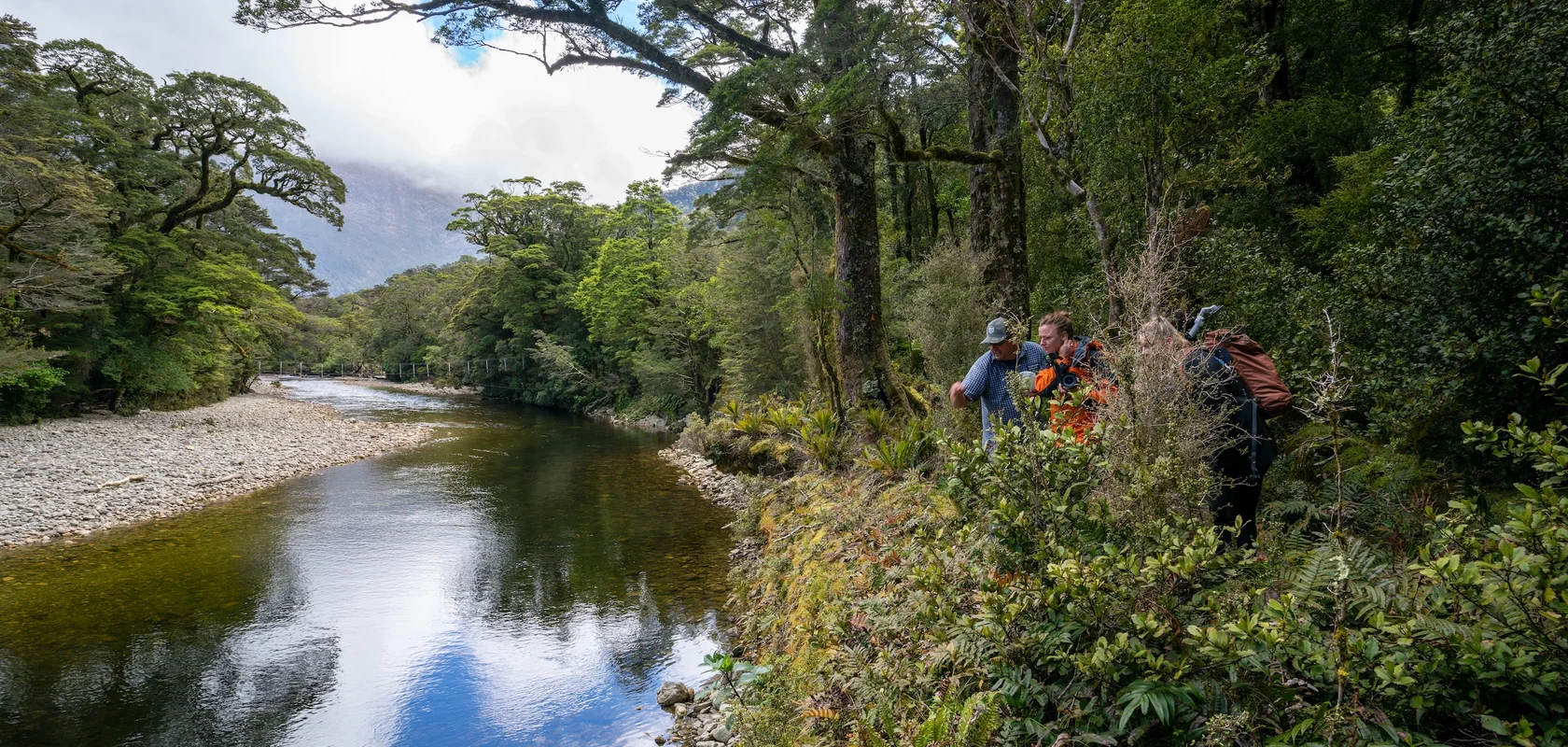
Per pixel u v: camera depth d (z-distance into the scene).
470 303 50.84
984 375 4.32
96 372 28.66
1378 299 4.73
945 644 3.14
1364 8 12.28
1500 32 4.07
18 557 11.11
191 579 10.02
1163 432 2.83
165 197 30.67
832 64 10.82
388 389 60.62
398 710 6.42
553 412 41.31
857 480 9.58
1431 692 1.87
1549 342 3.61
